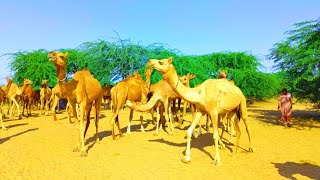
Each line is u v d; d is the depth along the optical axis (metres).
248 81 34.53
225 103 8.20
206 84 8.23
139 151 9.34
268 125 15.73
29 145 10.19
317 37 16.28
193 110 11.99
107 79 25.38
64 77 8.52
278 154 9.23
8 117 19.52
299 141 11.43
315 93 17.73
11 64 31.30
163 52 24.53
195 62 24.06
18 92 18.88
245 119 9.13
